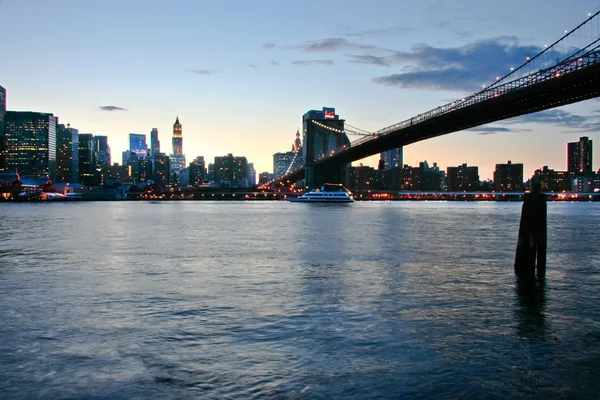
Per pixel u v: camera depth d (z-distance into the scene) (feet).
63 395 25.41
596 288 51.80
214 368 28.89
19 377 27.58
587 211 388.78
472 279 57.16
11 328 36.58
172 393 25.66
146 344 33.01
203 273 61.52
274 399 25.03
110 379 27.35
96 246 95.76
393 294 48.52
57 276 59.26
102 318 39.42
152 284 53.78
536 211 60.39
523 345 32.86
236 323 37.93
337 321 38.50
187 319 39.09
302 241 106.52
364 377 27.61
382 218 229.45
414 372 28.30
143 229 149.18
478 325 37.50
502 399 25.08
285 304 44.16
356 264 69.62
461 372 28.30
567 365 29.40
